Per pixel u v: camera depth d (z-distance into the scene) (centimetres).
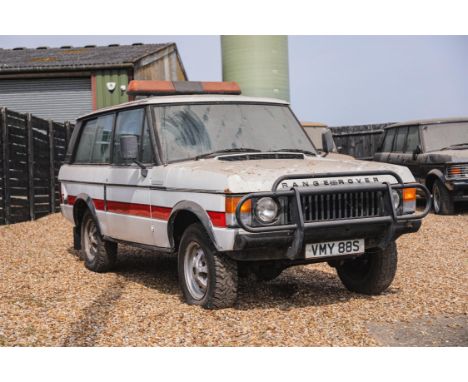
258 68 1811
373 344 458
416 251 874
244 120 648
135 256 885
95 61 1845
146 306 572
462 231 1061
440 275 709
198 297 563
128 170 662
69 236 1109
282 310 553
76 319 535
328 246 529
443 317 534
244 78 1820
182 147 611
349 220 517
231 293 534
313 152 655
